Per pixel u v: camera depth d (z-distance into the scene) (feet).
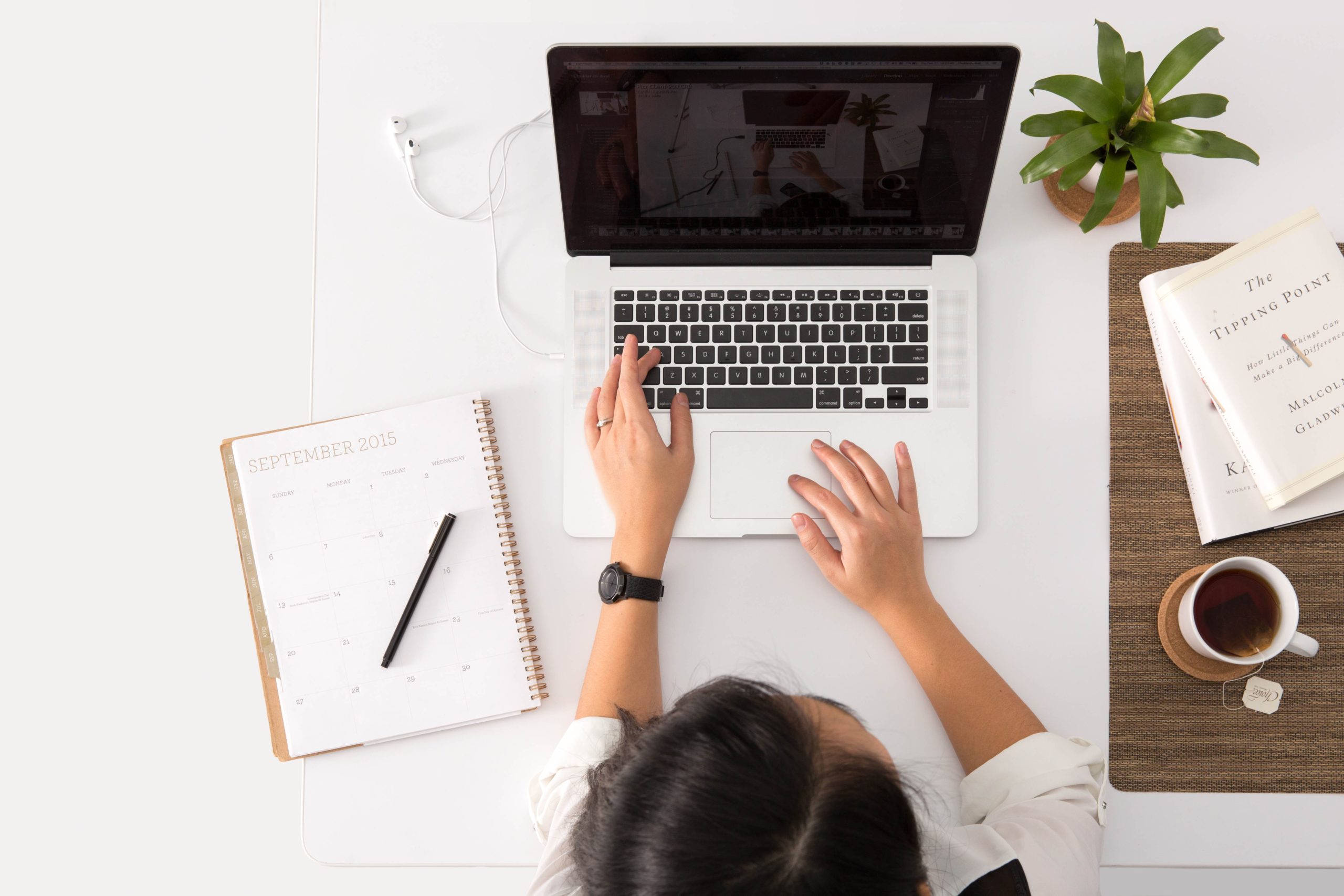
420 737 2.60
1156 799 2.57
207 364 4.16
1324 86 2.85
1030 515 2.68
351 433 2.71
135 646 4.17
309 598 2.64
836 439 2.67
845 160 2.47
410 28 2.90
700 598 2.66
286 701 2.59
